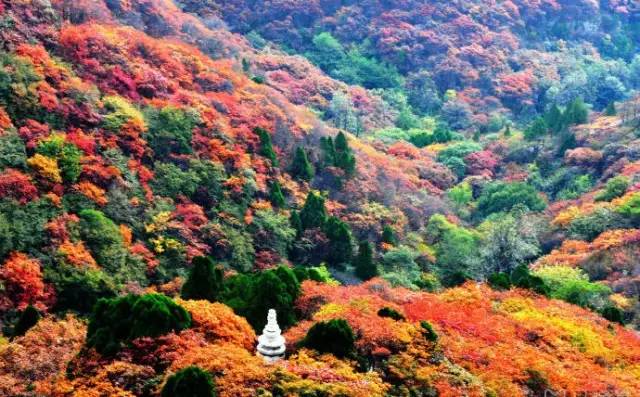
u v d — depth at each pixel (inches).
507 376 834.2
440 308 1043.9
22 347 811.4
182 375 647.1
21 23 1893.5
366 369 795.4
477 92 4559.5
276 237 1925.4
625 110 3358.8
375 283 1175.6
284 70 3964.1
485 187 2984.7
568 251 2170.3
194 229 1755.7
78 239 1480.1
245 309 975.0
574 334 1056.2
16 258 1349.7
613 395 861.2
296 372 706.2
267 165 2149.4
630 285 1813.5
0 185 1435.8
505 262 2046.0
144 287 1528.1
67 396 698.8
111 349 749.9
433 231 2342.5
